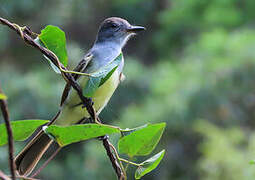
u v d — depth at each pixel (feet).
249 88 45.14
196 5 55.26
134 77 48.01
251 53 45.60
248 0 54.54
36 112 42.60
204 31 55.31
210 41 46.91
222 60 45.60
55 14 52.65
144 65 57.26
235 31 52.13
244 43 46.29
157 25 60.49
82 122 18.65
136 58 59.36
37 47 12.00
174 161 44.93
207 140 43.19
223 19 54.24
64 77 12.37
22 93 42.98
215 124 44.45
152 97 46.14
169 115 43.42
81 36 56.29
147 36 60.29
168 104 43.65
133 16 60.08
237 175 36.83
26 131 10.98
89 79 12.16
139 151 11.35
